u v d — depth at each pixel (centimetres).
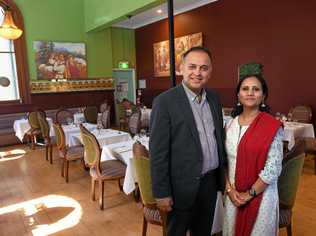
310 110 487
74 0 796
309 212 286
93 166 319
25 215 306
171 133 151
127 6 617
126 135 430
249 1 582
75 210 315
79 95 827
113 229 271
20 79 721
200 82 152
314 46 488
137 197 330
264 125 155
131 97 941
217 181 174
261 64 538
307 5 489
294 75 525
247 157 158
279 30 537
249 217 159
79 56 816
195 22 711
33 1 729
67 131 485
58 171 468
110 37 878
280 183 192
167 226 168
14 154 592
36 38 740
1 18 686
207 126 160
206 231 176
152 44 869
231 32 627
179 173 154
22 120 654
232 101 646
